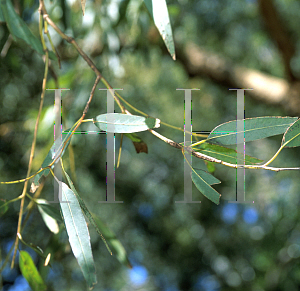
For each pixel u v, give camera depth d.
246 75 1.63
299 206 2.05
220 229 3.25
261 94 1.58
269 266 2.40
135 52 1.28
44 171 0.52
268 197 2.21
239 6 2.07
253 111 2.18
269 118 0.48
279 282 2.24
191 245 3.45
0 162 1.91
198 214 3.23
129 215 3.24
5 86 1.59
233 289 3.21
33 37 0.61
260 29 2.04
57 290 2.24
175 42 1.61
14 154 1.95
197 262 3.53
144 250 3.46
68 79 1.07
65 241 0.70
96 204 2.55
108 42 1.07
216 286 3.46
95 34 1.14
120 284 2.88
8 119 1.76
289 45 1.52
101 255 2.81
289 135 0.46
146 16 1.11
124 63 1.38
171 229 3.36
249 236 3.08
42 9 0.58
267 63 2.09
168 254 3.54
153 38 1.37
